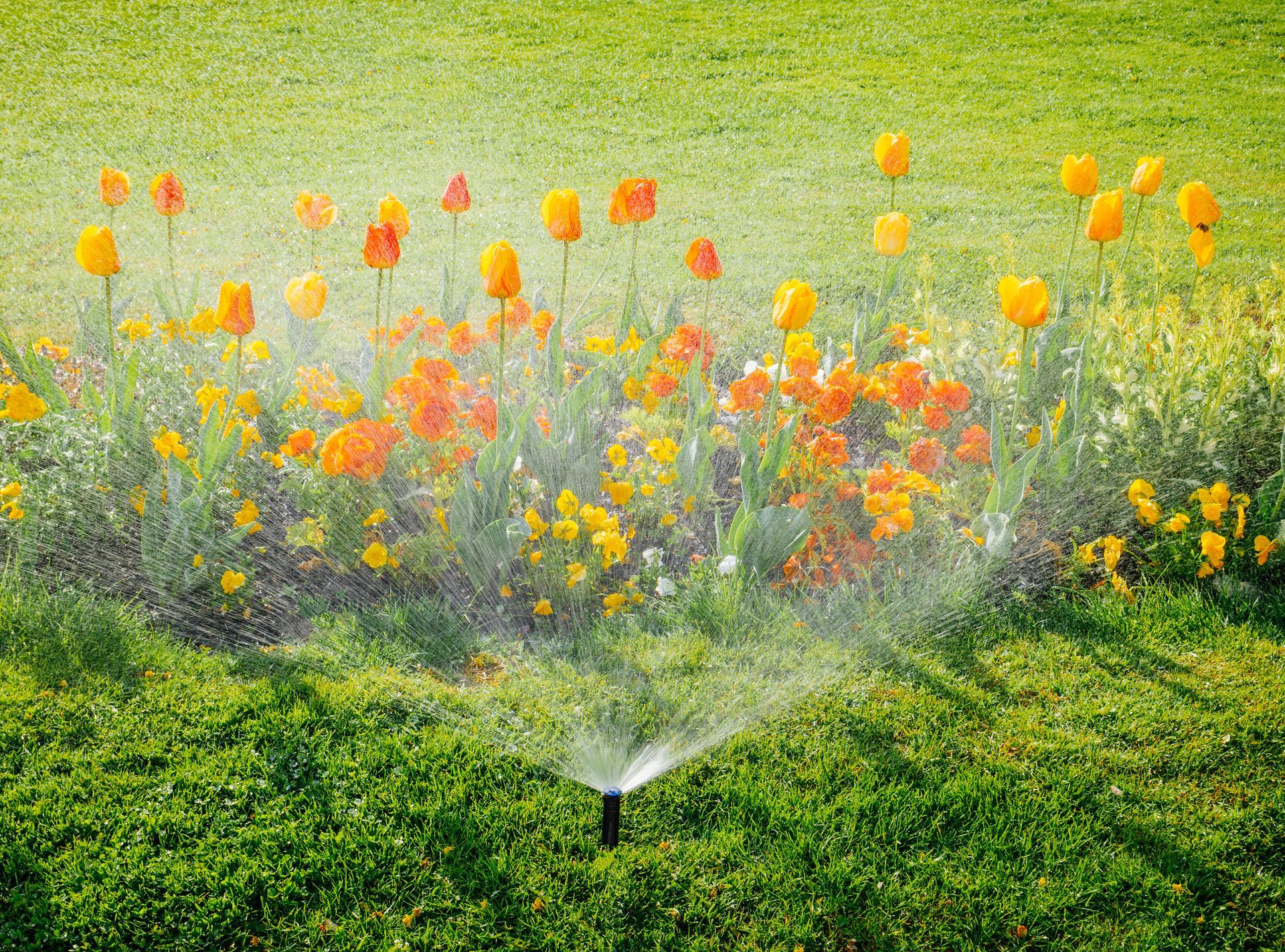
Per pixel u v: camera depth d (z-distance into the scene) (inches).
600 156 445.1
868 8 692.1
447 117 504.1
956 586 140.4
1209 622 137.9
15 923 94.0
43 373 153.1
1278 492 145.8
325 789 108.7
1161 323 168.2
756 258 312.2
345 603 138.3
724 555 139.5
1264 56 585.9
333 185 404.5
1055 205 374.0
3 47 614.5
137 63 590.6
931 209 368.2
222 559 138.9
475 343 173.3
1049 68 575.8
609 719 119.1
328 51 615.8
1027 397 168.1
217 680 124.5
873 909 97.7
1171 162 430.3
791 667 127.7
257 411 147.9
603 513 134.0
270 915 95.3
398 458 143.6
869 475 140.2
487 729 117.3
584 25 656.4
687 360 162.2
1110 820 108.1
